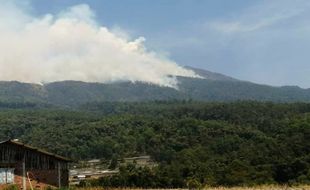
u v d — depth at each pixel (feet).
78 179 288.71
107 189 194.18
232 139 440.86
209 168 307.17
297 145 327.06
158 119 615.98
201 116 646.33
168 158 456.04
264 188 172.24
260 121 538.88
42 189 184.44
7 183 184.96
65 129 575.38
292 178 265.75
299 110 593.42
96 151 513.86
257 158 319.06
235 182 263.90
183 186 263.29
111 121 597.11
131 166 386.52
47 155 193.47
